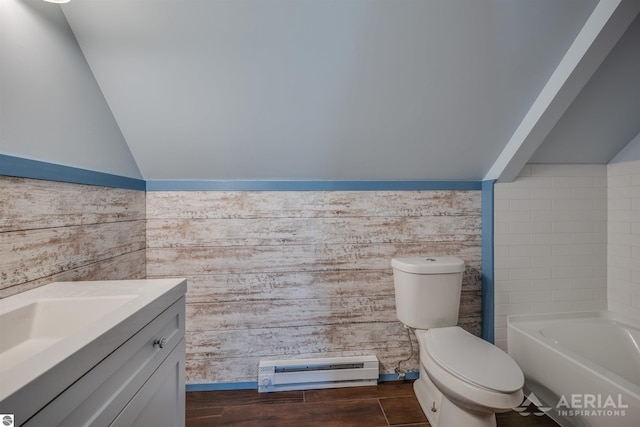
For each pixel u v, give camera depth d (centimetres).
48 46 100
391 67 129
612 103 157
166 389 94
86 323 87
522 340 178
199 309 179
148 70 124
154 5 107
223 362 180
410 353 189
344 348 187
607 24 112
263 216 181
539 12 114
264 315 182
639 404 115
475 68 131
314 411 158
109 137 136
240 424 149
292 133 154
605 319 193
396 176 186
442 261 170
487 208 190
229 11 109
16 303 83
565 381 148
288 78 130
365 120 150
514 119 155
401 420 152
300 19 113
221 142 155
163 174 172
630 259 185
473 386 117
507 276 191
